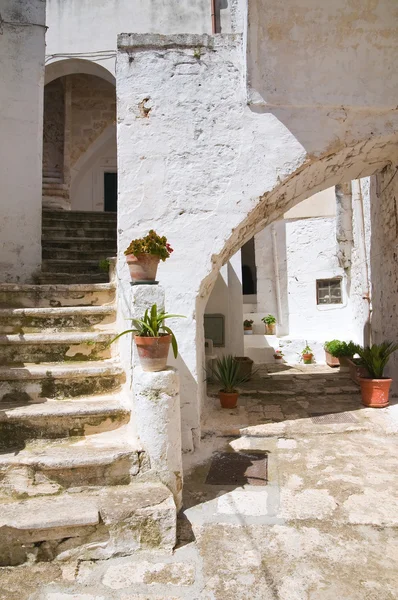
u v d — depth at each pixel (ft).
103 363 12.55
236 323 26.40
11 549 7.95
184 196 13.70
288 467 11.92
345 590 7.27
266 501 10.05
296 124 13.83
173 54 13.87
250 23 13.29
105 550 8.20
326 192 33.60
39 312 13.70
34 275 18.92
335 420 15.51
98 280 18.79
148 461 9.51
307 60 13.70
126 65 13.85
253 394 19.90
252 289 49.19
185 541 8.62
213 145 13.76
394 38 13.64
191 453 13.02
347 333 31.99
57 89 37.17
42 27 19.81
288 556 8.17
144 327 9.75
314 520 9.29
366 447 13.28
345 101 13.82
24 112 19.27
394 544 8.53
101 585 7.45
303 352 30.19
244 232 15.48
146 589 7.34
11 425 10.18
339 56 13.73
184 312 13.57
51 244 21.47
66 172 36.09
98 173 38.37
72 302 15.29
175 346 10.16
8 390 11.50
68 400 11.48
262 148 13.75
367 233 24.26
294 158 13.76
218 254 13.71
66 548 8.12
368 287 24.72
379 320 21.98
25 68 19.40
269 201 14.87
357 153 15.14
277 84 13.67
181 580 7.54
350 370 23.18
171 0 31.60
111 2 31.45
